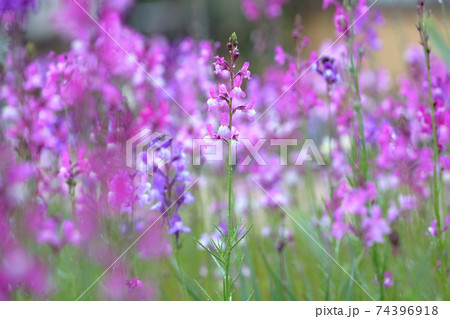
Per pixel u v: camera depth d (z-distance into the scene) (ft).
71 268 10.14
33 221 7.65
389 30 25.48
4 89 11.37
